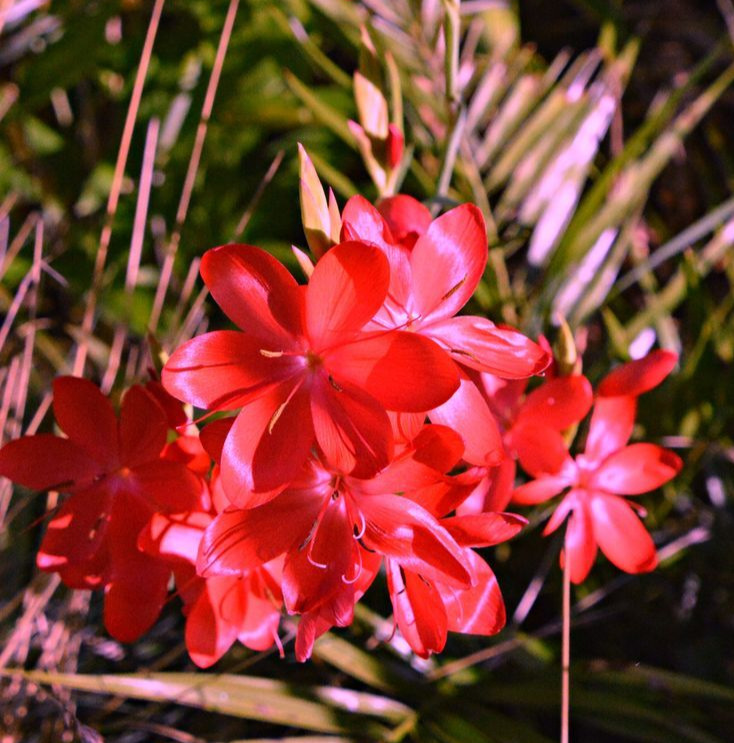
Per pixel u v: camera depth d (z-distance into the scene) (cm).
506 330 31
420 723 39
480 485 34
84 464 33
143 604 32
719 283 58
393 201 33
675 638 46
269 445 29
